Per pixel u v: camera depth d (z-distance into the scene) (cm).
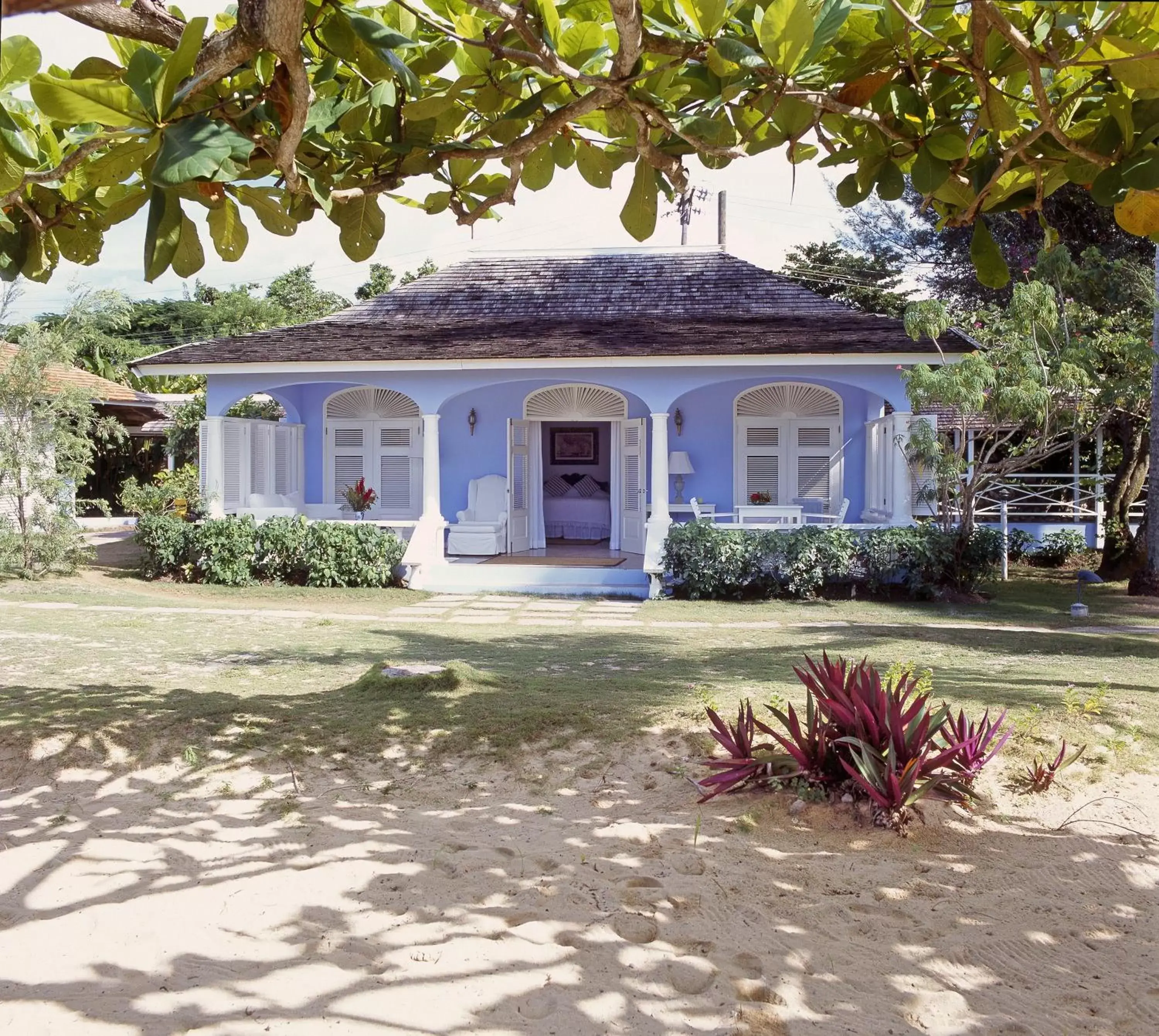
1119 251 2205
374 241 392
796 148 361
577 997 365
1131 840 514
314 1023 347
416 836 525
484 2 298
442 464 1994
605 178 405
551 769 615
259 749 643
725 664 937
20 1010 356
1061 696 729
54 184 380
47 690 782
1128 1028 350
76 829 538
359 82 372
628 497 1956
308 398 2052
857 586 1636
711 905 440
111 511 3312
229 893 458
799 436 1888
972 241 365
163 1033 341
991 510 2150
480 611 1483
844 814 534
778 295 2098
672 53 317
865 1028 348
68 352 1730
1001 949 405
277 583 1739
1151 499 1653
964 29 311
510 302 2162
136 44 323
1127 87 284
